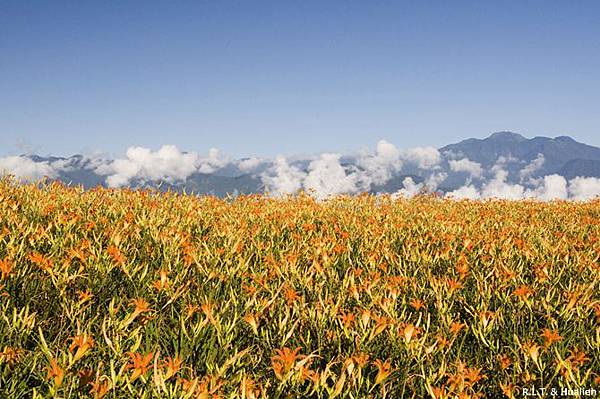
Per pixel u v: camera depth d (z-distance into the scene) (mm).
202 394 1722
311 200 7566
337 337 2605
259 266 3787
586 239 5785
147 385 2002
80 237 3799
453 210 7910
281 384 1969
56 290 2828
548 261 4129
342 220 5930
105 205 5465
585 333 2846
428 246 4406
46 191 5879
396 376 2393
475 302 3283
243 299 2941
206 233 4805
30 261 3092
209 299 2746
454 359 2613
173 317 2801
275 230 4906
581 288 3252
